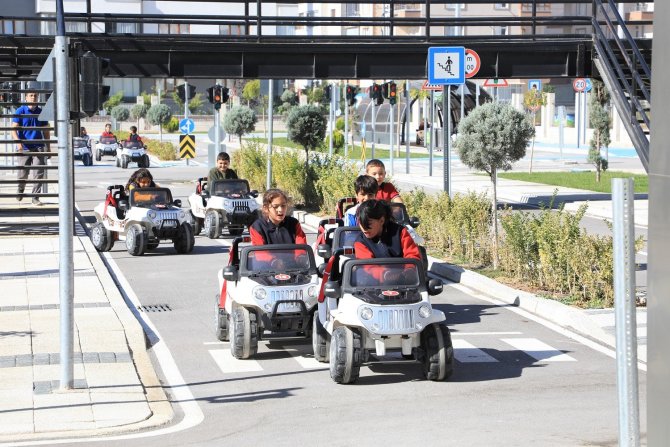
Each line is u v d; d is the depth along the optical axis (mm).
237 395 14141
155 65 32500
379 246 15375
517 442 11750
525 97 78750
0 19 31297
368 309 14344
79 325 18047
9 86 44438
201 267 26594
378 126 95188
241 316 16078
